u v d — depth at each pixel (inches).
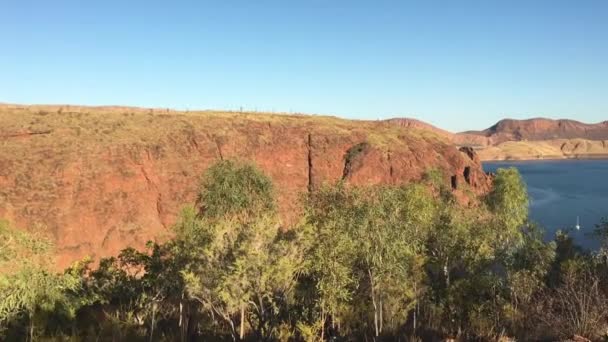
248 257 547.8
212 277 577.0
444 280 917.2
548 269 843.4
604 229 863.1
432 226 924.0
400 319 738.8
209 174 986.1
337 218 649.6
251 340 649.0
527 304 708.0
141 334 697.0
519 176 1610.5
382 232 637.9
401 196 1011.3
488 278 818.8
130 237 2428.6
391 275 691.4
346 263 634.8
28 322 611.5
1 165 2405.3
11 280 561.0
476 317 727.1
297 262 593.9
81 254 2281.0
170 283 684.7
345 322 726.5
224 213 909.8
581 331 483.5
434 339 641.6
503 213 1475.1
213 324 752.3
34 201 2314.2
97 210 2439.7
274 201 997.2
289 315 668.7
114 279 884.6
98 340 649.6
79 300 737.6
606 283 661.3
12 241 574.9
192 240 621.6
